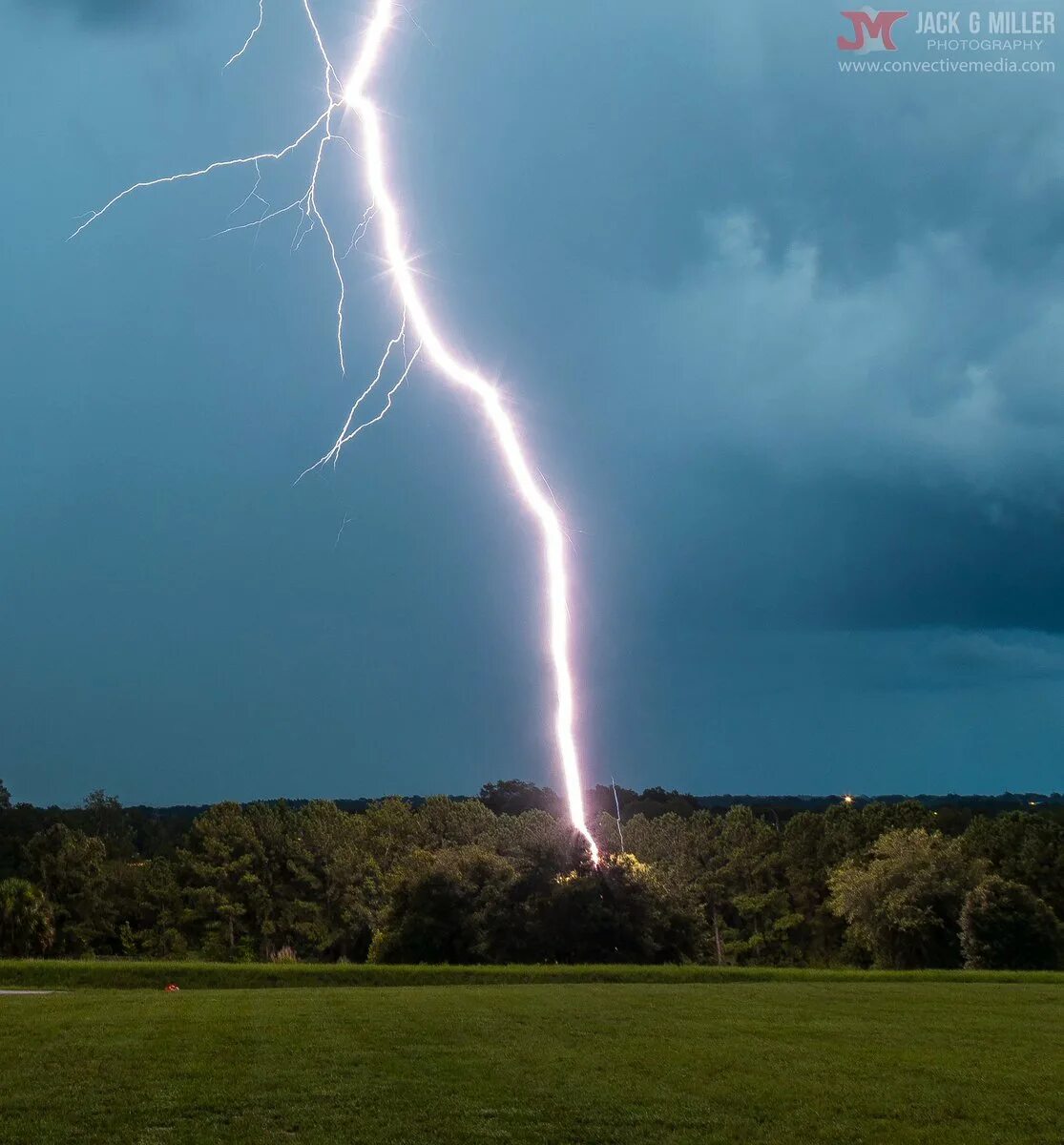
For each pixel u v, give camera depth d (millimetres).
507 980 31312
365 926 70688
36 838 72625
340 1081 15055
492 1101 14234
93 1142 12430
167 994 25391
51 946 67125
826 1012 22516
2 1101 13844
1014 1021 21531
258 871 71812
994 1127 13578
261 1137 12641
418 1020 20328
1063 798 132000
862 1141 12984
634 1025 20375
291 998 24109
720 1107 14211
